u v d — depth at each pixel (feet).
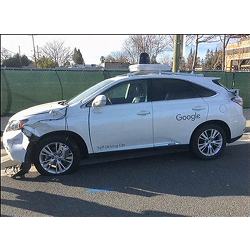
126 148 18.93
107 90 18.85
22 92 44.01
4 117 41.22
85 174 18.42
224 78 48.42
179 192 15.92
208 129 20.42
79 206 14.58
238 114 21.02
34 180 17.65
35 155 17.94
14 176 18.06
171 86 19.84
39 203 14.90
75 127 17.97
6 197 15.56
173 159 20.79
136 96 19.19
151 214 13.80
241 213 13.84
